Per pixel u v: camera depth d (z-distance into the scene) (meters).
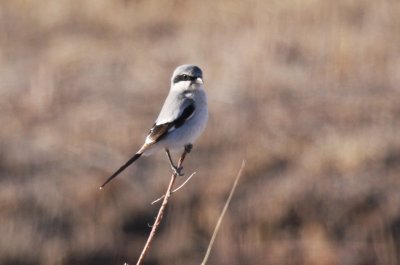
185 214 14.81
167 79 19.00
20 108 17.69
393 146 16.05
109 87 18.70
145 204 14.97
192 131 8.99
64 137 16.56
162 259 14.30
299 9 21.02
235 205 14.79
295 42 19.80
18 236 14.33
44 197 14.95
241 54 19.38
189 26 21.50
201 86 8.99
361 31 20.39
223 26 21.19
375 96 17.89
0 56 20.34
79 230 14.54
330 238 14.48
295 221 14.70
